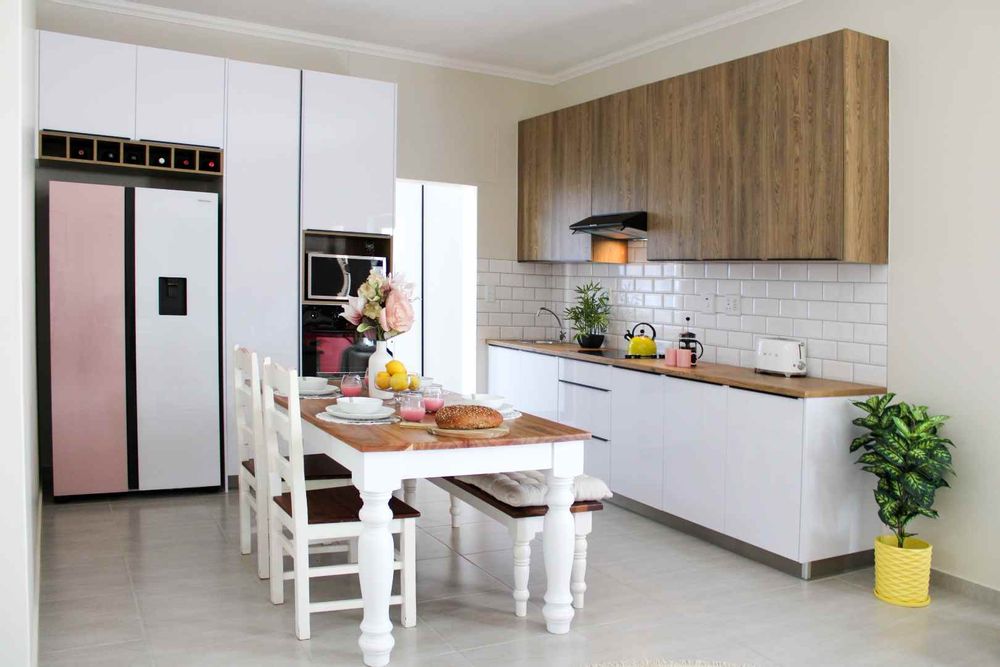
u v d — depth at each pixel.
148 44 5.24
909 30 3.90
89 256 4.73
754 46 4.80
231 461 5.14
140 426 4.88
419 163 6.09
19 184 2.37
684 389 4.39
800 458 3.72
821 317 4.36
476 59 6.13
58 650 2.88
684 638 3.11
